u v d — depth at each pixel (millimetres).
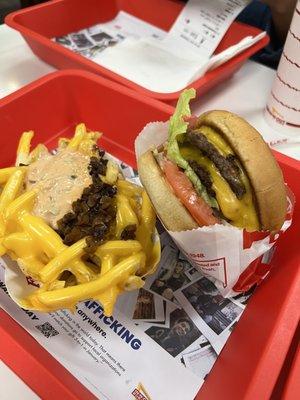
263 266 269
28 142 295
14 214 240
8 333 218
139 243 245
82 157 271
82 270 229
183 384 224
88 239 231
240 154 224
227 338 245
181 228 232
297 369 197
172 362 233
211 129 242
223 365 228
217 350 239
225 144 233
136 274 247
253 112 393
